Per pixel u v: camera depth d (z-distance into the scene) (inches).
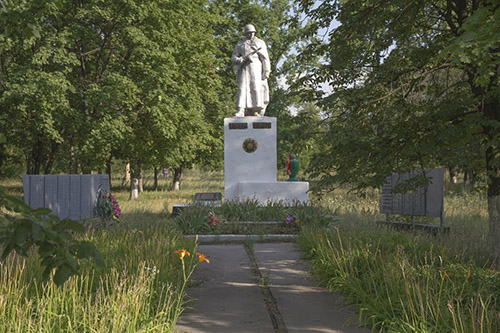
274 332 200.4
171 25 1008.9
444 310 189.3
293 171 761.0
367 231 420.5
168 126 980.6
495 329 171.6
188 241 405.1
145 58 960.3
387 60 349.1
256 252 410.3
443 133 291.6
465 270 260.7
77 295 207.6
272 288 278.4
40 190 459.8
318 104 329.1
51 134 863.1
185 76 1106.1
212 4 1362.0
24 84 810.8
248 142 754.8
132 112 1009.5
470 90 362.9
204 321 214.4
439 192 488.4
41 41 873.5
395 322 189.9
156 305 212.8
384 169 316.5
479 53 212.8
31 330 166.9
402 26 358.6
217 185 2018.9
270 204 621.3
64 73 896.3
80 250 116.2
